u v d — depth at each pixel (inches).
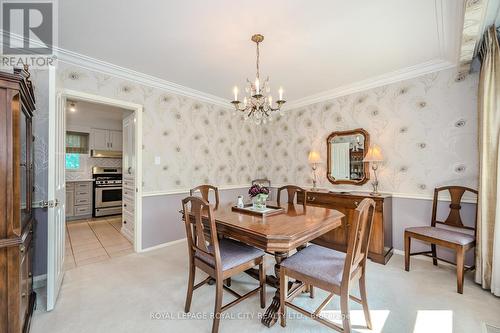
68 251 115.2
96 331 59.2
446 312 65.8
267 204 95.4
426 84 103.1
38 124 82.6
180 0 61.4
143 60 96.7
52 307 67.4
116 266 97.8
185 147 132.3
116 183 206.2
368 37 79.4
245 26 73.1
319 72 108.4
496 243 72.6
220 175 150.9
